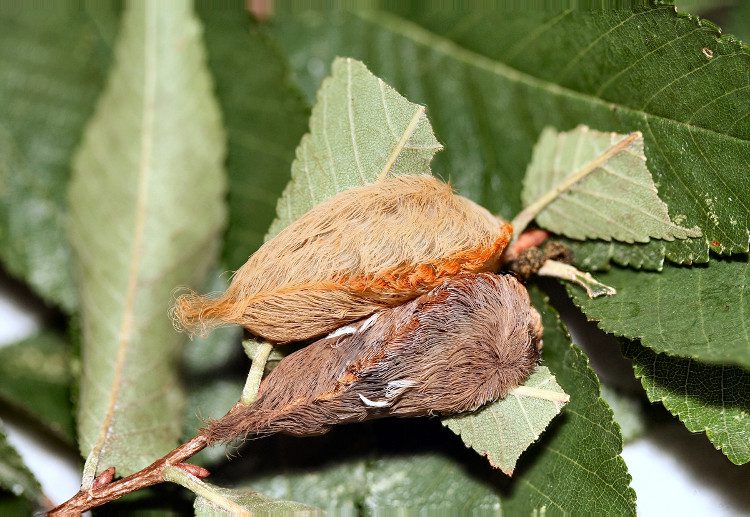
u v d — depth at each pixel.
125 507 0.21
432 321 0.19
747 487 0.21
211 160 0.22
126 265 0.22
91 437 0.21
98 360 0.21
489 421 0.20
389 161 0.20
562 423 0.20
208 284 0.22
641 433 0.21
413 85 0.22
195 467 0.20
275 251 0.19
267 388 0.19
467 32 0.22
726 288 0.20
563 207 0.20
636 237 0.20
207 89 0.22
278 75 0.22
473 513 0.21
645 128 0.20
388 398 0.19
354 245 0.19
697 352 0.19
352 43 0.23
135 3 0.22
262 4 0.23
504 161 0.22
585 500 0.20
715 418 0.20
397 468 0.21
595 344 0.21
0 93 0.23
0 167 0.23
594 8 0.20
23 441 0.22
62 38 0.23
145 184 0.22
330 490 0.21
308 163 0.20
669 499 0.21
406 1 0.23
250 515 0.19
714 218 0.20
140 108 0.22
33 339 0.23
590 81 0.21
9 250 0.22
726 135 0.20
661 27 0.20
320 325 0.19
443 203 0.19
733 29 0.22
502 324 0.19
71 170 0.23
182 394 0.21
